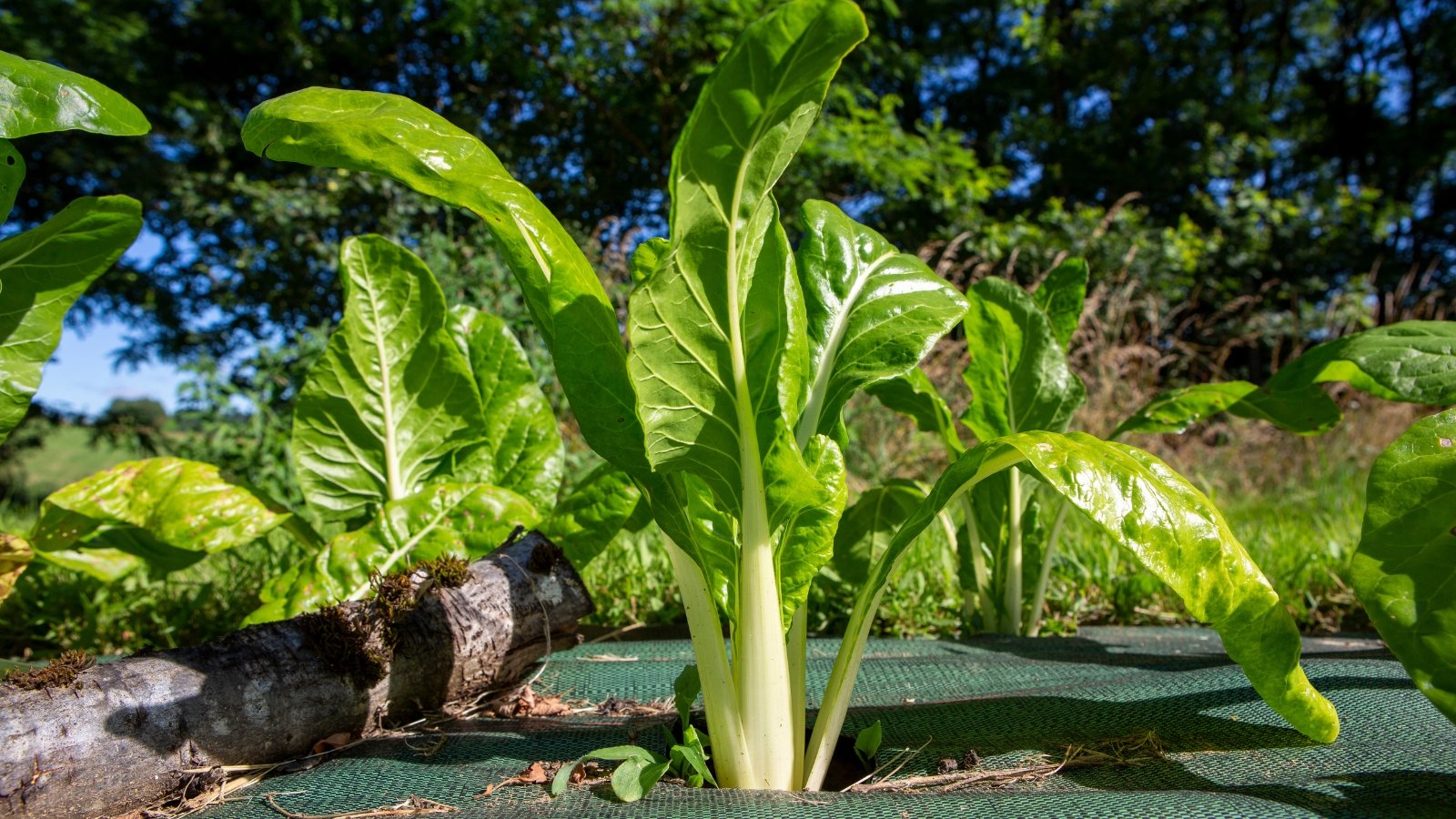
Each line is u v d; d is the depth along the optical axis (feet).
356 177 28.76
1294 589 11.47
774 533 4.82
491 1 33.37
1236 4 55.57
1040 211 47.11
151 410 34.58
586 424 4.57
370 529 7.47
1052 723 5.47
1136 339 25.77
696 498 4.69
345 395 8.59
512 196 4.32
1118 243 31.22
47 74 5.57
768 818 3.89
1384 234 42.09
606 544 8.26
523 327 19.45
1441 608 4.05
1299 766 4.53
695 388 4.32
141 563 9.82
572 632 7.60
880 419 21.93
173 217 33.17
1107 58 50.57
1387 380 6.47
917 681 6.97
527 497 8.86
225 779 5.03
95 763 4.43
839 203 38.55
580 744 5.34
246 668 5.25
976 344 9.09
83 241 7.33
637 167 40.22
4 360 7.34
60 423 34.19
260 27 38.14
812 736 4.89
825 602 10.78
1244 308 37.50
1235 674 6.10
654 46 35.42
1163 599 11.44
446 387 8.86
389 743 5.73
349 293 8.58
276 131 4.41
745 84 3.69
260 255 32.63
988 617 9.78
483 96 38.22
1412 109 56.24
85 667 4.77
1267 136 51.98
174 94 33.68
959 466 4.65
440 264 19.47
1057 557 12.08
